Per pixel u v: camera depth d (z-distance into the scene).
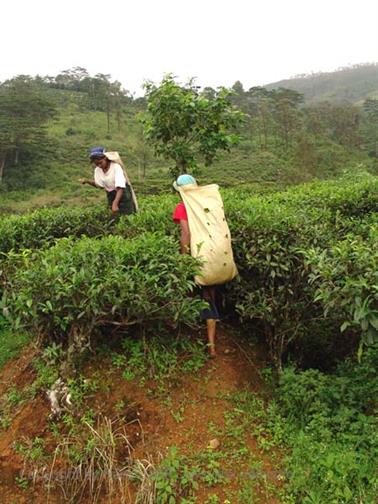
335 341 5.12
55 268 4.02
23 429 4.23
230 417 4.27
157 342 4.74
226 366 4.85
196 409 4.32
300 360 5.06
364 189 8.76
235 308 5.37
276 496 3.58
